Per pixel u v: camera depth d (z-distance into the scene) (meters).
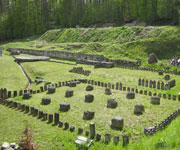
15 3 92.69
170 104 17.97
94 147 11.34
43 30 84.69
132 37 47.41
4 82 27.09
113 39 51.16
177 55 34.75
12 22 90.12
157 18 60.47
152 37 43.94
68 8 84.62
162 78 26.98
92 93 21.20
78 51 47.47
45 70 34.00
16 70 34.97
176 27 44.16
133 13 66.12
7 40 88.75
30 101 19.23
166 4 56.53
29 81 28.88
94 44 47.81
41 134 12.86
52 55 50.25
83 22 79.38
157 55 36.56
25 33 85.81
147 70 31.73
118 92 21.55
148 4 60.97
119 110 16.59
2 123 14.45
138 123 14.17
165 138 10.91
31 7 86.00
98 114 15.85
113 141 11.58
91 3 78.25
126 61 35.50
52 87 21.95
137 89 22.31
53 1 93.81
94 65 35.41
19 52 55.44
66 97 20.16
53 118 15.11
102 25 72.00
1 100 18.94
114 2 69.94
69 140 12.16
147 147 10.46
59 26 87.44
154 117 15.14
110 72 31.22
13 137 12.48
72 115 15.77
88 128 13.59
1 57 49.03
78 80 25.98
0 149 11.02
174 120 14.10
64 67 36.38
